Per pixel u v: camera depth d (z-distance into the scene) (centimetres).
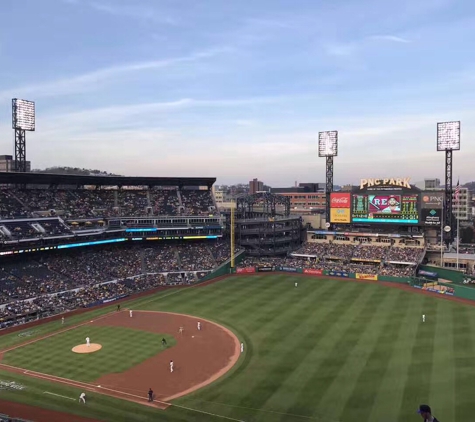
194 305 8725
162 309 8481
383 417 4203
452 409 4312
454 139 11438
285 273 11869
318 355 5878
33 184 11444
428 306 8262
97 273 10294
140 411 4441
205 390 4912
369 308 8188
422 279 9981
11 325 7412
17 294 8456
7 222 9606
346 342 6347
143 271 11044
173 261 11775
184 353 6103
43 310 8112
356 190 12694
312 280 10912
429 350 5925
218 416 4316
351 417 4225
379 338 6475
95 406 4556
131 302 9050
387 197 12250
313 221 14562
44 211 10762
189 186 14275
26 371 5500
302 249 13200
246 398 4694
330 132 13362
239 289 10062
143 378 5269
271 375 5278
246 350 6156
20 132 11356
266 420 4216
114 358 5931
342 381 5044
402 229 12631
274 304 8650
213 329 7175
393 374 5184
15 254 9650
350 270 11306
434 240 12331
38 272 9525
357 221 12694
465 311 7869
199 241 13088
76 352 6156
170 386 5034
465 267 11025
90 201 12212
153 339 6712
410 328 6925
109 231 11075
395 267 11312
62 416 4338
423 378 5047
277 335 6769
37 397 4775
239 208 14300
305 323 7350
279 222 13450
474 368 5288
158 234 12075
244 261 12719
